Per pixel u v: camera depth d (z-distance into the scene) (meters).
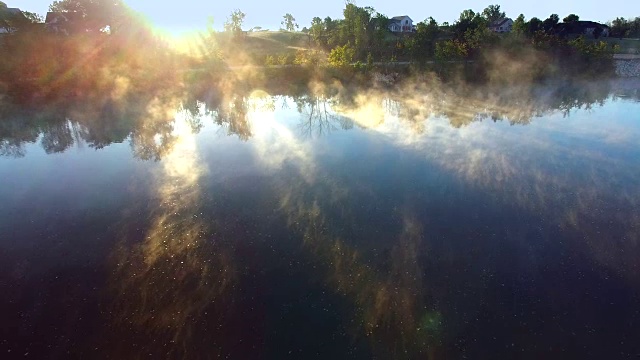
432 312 6.10
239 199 9.87
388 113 19.30
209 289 6.67
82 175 11.87
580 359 5.23
